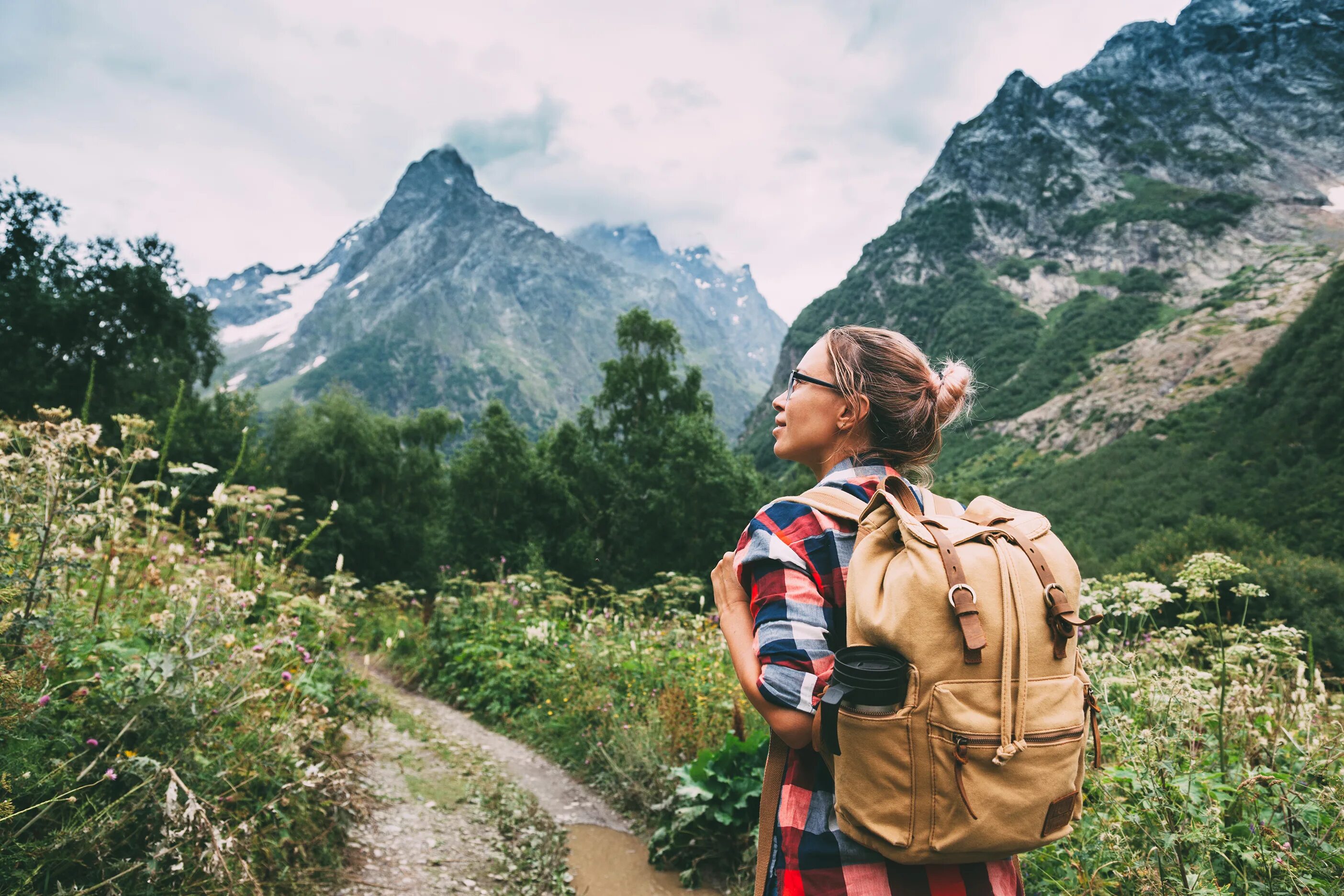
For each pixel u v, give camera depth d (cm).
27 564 216
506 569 2498
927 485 119
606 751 493
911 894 84
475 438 2973
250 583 425
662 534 2844
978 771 76
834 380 110
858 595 85
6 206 2705
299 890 259
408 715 630
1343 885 166
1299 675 250
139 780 201
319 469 2925
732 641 103
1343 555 3400
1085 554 3519
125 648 248
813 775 94
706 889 334
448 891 300
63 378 2433
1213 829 178
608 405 3366
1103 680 243
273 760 259
